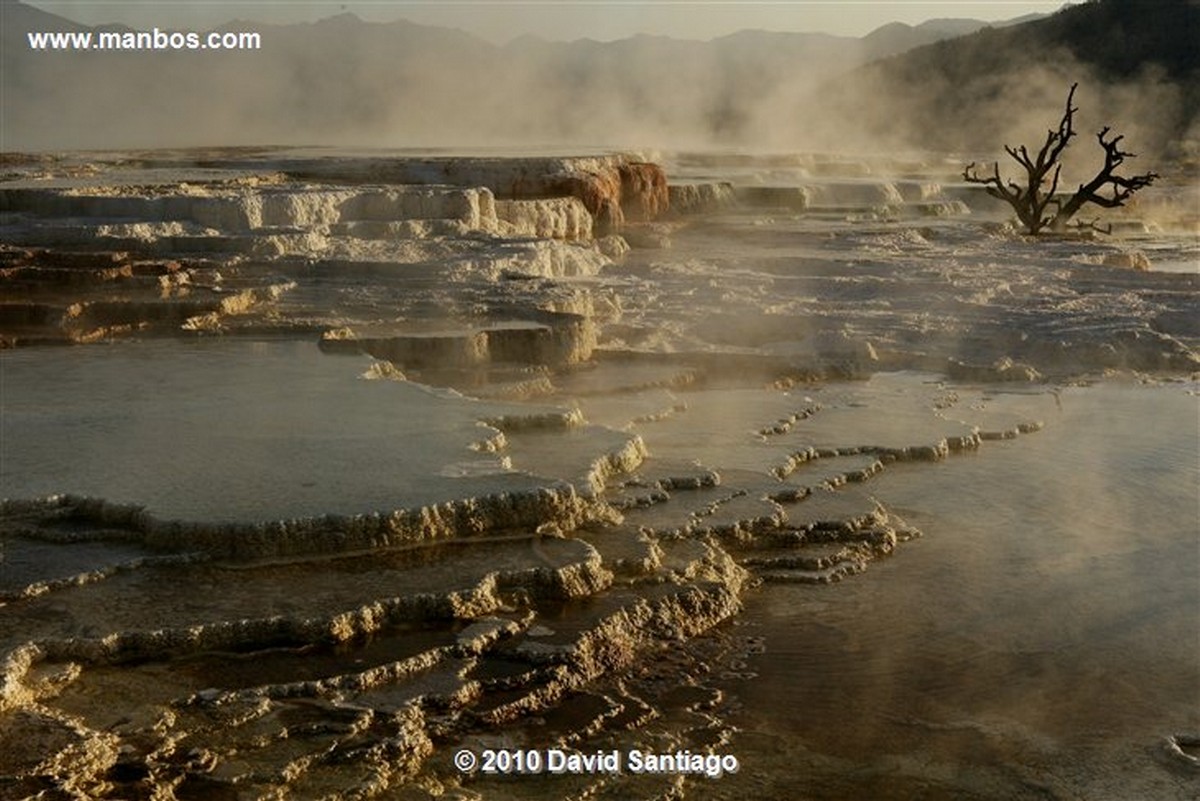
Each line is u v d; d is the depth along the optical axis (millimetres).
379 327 12312
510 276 15562
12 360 10742
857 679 6426
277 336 12039
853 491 8930
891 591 7508
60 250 15008
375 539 6836
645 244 22688
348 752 5293
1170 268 24234
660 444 9609
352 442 8133
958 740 5883
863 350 13242
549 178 22859
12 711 5348
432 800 5117
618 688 6164
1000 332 14188
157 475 7438
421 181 23172
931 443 10109
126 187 18359
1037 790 5500
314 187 19703
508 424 8891
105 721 5355
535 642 6277
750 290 16516
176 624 5984
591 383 11562
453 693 5789
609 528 7539
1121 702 6273
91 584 6383
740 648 6711
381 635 6195
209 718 5422
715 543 7707
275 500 7020
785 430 10375
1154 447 10602
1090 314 15141
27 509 7027
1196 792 5508
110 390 9547
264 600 6258
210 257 15258
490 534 7145
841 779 5527
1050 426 11242
